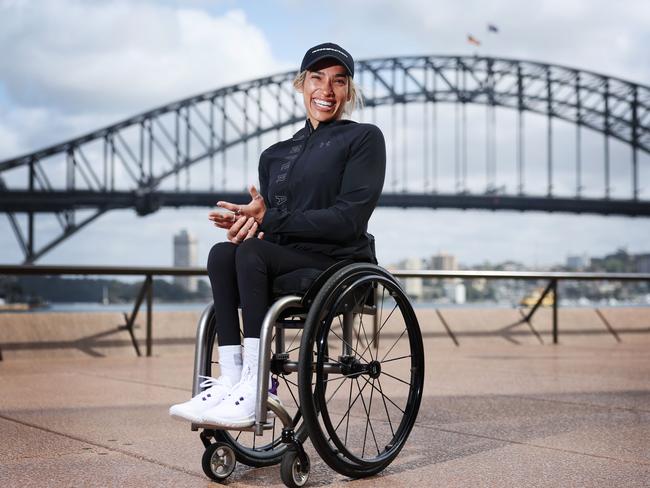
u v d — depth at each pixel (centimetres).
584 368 595
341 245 255
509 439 312
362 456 253
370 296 263
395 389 465
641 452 287
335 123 265
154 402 406
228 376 241
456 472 255
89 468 258
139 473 251
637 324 963
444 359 672
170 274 677
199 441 303
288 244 256
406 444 303
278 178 268
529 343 880
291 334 732
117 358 663
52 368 579
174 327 727
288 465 232
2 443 299
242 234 245
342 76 269
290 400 423
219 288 244
